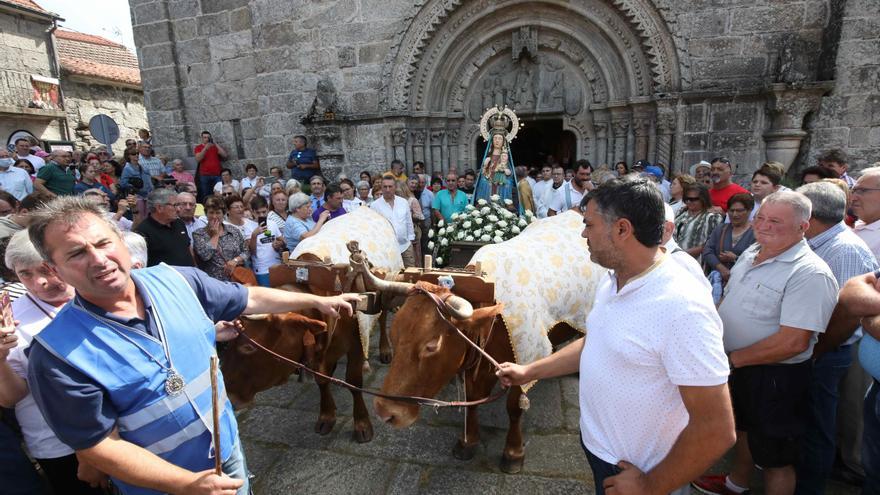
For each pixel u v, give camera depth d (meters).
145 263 2.83
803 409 2.29
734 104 7.52
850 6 6.64
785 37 7.23
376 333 5.19
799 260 2.13
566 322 3.14
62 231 1.42
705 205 4.50
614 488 1.53
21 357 1.84
